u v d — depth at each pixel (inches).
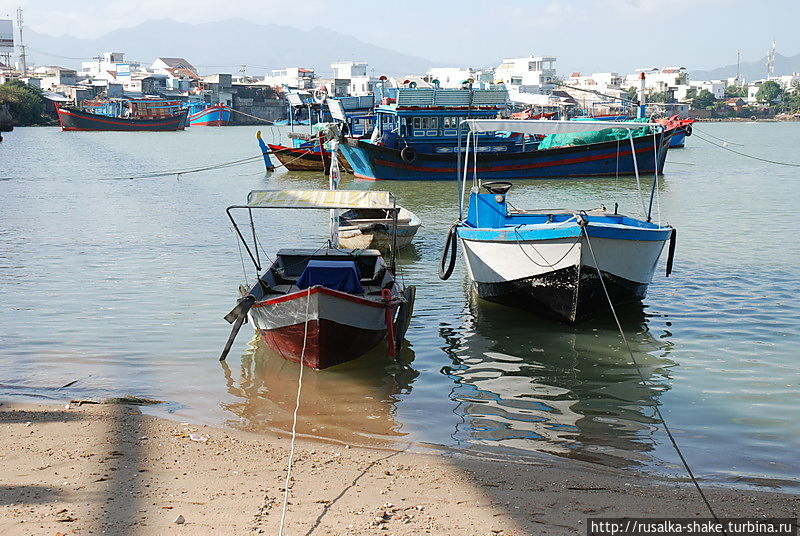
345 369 506.9
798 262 810.8
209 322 602.5
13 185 1691.7
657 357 524.7
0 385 456.4
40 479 313.9
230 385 468.4
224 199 1446.9
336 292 482.3
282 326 502.0
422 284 743.1
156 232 1039.6
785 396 446.3
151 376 481.4
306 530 267.9
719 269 781.9
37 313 621.9
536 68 7431.1
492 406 437.4
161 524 271.1
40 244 939.3
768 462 355.3
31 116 5984.3
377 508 289.0
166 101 5871.1
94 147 3383.4
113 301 661.9
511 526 274.1
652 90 7800.2
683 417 417.7
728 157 2539.4
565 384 474.9
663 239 633.0
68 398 435.8
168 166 2308.1
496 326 605.9
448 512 286.0
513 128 660.7
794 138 3959.2
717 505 297.7
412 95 1737.2
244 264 824.3
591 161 1838.1
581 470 342.3
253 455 351.3
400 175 1798.7
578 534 268.4
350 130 1971.0
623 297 627.2
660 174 1889.8
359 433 393.1
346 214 947.3
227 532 265.6
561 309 604.1
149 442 363.9
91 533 262.8
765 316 614.5
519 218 690.2
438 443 380.5
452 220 1171.9
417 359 527.8
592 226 573.3
